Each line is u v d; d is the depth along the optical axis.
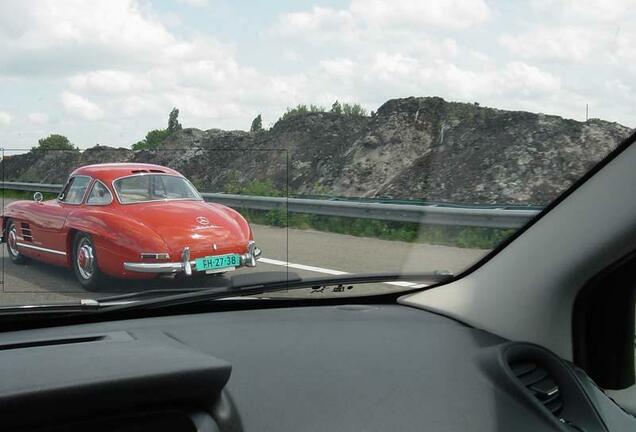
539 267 2.13
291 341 2.05
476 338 2.12
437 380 1.81
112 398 1.39
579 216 2.05
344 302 2.58
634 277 2.05
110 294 2.74
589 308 2.08
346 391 1.72
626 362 2.08
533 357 1.99
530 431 1.66
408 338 2.10
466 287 2.35
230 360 1.88
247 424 1.56
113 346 1.78
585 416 1.85
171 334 2.09
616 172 1.98
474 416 1.67
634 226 1.93
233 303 2.44
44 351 1.68
